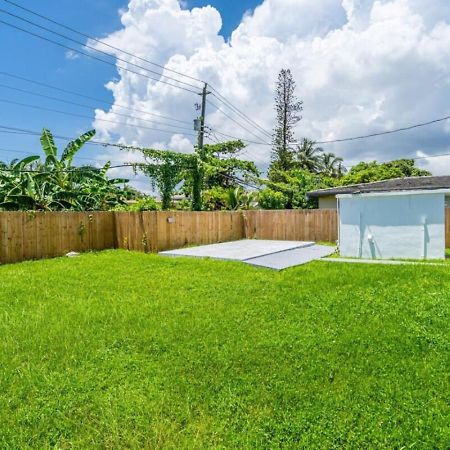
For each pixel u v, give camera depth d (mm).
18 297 5668
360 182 23094
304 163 34000
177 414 2727
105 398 2904
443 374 3174
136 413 2736
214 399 2906
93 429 2578
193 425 2619
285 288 5891
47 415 2715
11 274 7434
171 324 4422
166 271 7492
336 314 4645
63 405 2824
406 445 2381
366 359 3480
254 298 5426
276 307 4969
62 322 4516
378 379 3139
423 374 3186
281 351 3668
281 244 12148
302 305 5043
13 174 12562
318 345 3785
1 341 3945
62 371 3330
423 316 4445
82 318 4652
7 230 9055
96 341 3955
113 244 11758
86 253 10500
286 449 2385
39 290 6074
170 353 3674
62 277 7016
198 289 6008
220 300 5383
